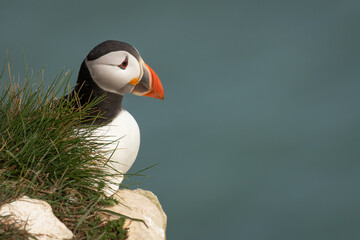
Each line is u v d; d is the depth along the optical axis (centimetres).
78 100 797
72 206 713
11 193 650
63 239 619
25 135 717
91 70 782
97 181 747
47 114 753
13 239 580
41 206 638
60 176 728
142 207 792
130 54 791
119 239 692
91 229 687
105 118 791
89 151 755
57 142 729
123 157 799
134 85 808
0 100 752
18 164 705
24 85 762
